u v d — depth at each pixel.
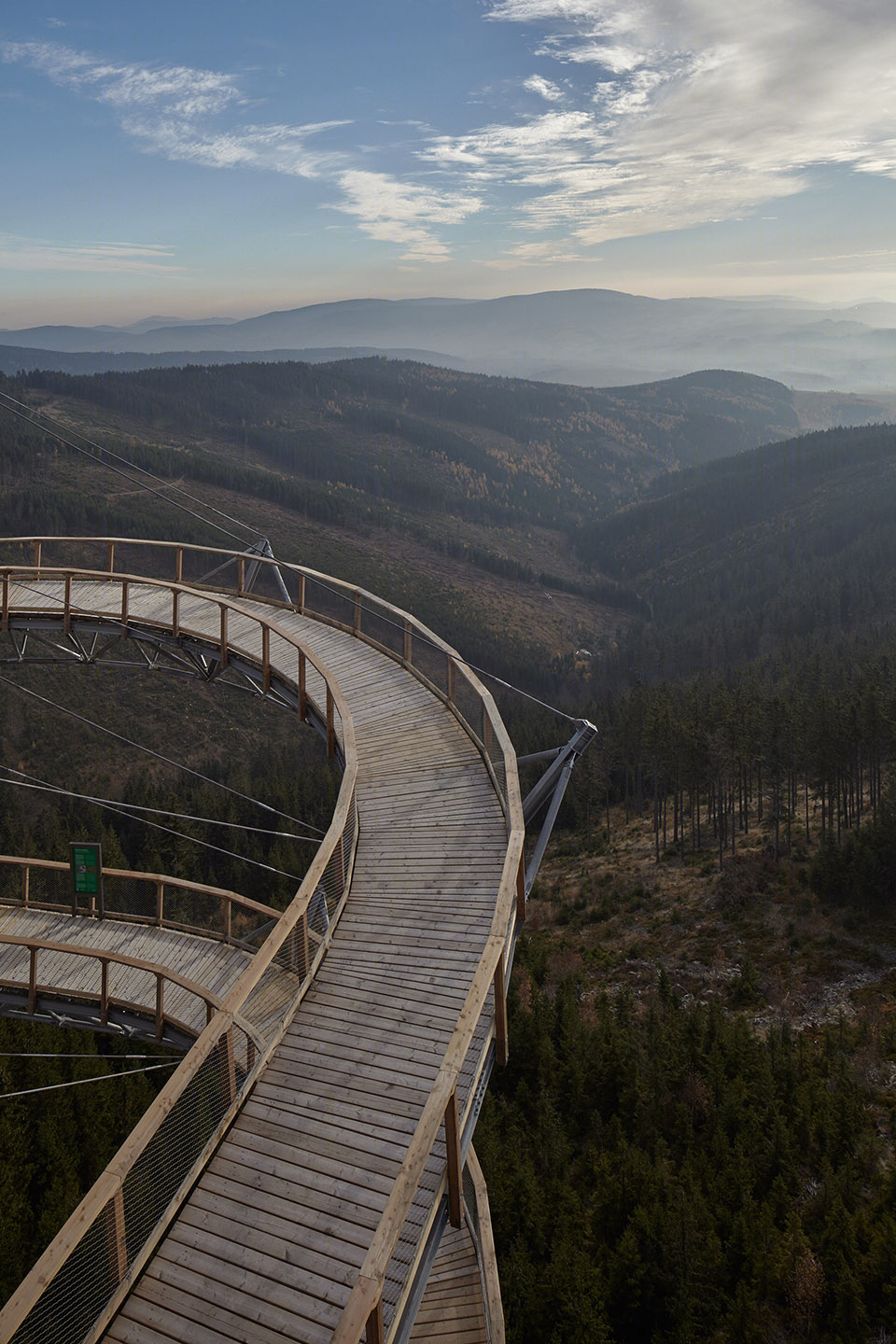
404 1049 11.48
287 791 89.38
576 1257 27.88
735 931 59.06
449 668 21.08
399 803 17.42
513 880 12.48
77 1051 37.25
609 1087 38.97
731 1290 28.45
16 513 190.12
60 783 108.56
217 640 24.30
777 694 97.44
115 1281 8.69
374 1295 7.33
